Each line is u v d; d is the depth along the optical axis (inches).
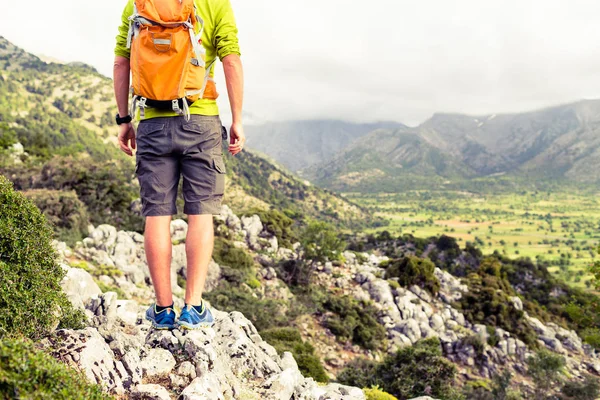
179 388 170.7
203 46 139.6
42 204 1366.9
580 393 1723.7
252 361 223.8
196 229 150.8
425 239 4407.0
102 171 2082.9
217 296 1408.7
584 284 7185.0
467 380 1692.9
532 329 2336.4
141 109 130.6
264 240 2303.2
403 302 1988.2
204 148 141.4
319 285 2054.6
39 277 194.1
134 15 124.5
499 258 3973.9
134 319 301.9
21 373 103.8
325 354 1467.8
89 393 123.0
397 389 1134.4
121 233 1369.3
